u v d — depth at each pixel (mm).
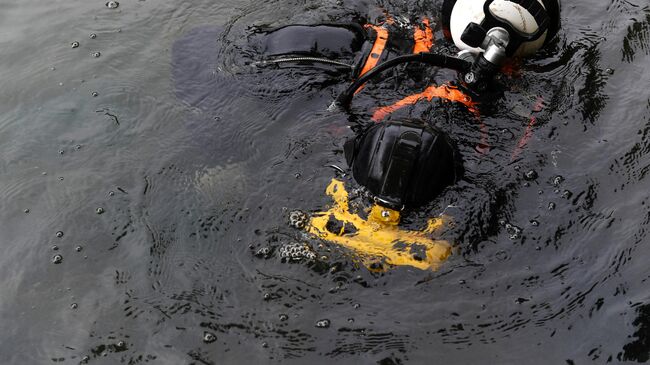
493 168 2736
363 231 2486
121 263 2537
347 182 2650
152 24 3920
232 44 3482
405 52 3154
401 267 2404
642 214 2609
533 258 2451
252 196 2709
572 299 2314
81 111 3250
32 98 3367
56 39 3807
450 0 3215
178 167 2891
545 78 3256
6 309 2402
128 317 2344
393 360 2152
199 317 2320
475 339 2209
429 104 2936
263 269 2455
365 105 2988
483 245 2479
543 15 3025
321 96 3082
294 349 2203
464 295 2340
